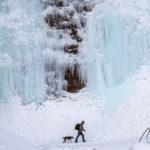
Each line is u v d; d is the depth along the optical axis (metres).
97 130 42.22
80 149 33.41
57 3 48.94
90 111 45.34
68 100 47.12
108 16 46.59
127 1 48.00
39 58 46.97
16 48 46.44
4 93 46.09
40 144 39.94
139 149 21.09
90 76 47.06
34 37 47.06
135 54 46.31
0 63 45.66
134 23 46.62
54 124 44.12
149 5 48.28
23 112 45.44
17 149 35.41
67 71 47.91
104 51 46.50
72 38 48.38
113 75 46.00
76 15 48.75
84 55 47.47
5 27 46.78
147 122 40.88
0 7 47.72
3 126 43.75
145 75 45.94
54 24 48.47
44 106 46.34
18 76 46.25
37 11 48.19
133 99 44.19
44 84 47.09
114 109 44.22
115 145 34.00
